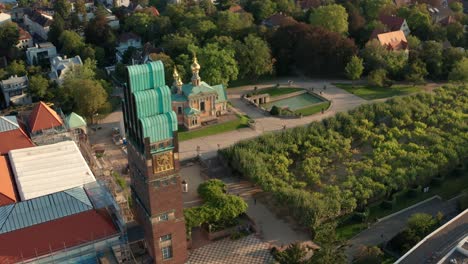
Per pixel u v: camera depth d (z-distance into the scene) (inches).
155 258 5034.5
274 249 5698.8
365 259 5388.8
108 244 4918.8
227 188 6953.7
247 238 5935.0
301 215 6008.9
